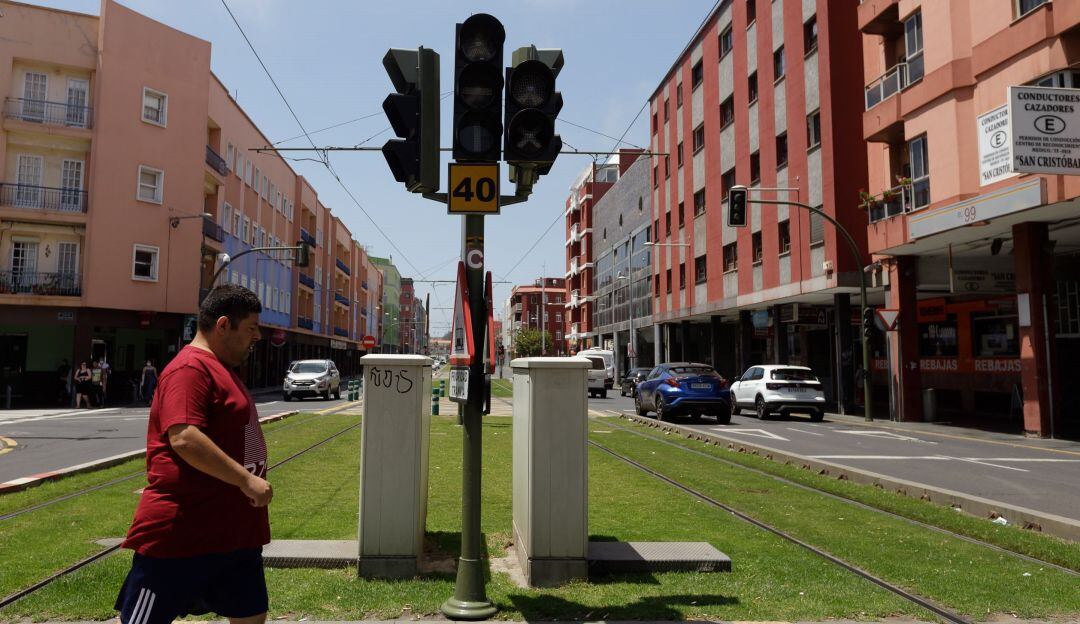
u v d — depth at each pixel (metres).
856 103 24.56
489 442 13.55
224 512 2.56
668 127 43.41
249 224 43.44
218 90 36.59
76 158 29.34
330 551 5.32
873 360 30.64
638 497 8.13
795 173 26.92
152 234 31.02
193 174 33.00
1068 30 14.30
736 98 32.62
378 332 111.88
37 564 5.11
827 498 8.15
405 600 4.45
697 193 38.47
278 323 50.94
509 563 5.45
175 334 32.59
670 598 4.50
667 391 18.77
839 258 24.00
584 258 72.88
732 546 5.86
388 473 5.02
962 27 17.44
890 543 5.99
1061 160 13.73
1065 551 5.68
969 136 17.27
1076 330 20.86
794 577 4.98
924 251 20.66
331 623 4.07
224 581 2.66
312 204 61.72
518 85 4.44
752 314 33.66
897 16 21.02
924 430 18.17
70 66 29.09
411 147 4.38
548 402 4.95
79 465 9.80
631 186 53.53
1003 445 14.59
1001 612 4.32
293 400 32.53
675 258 41.66
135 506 7.34
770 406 21.25
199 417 2.51
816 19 25.41
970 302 25.08
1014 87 13.74
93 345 32.19
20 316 27.81
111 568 4.98
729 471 10.17
